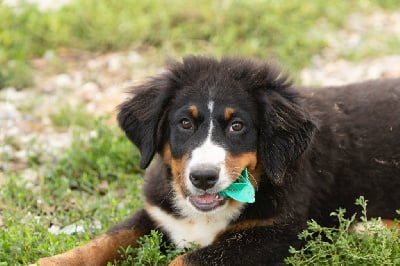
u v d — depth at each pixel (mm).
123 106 5777
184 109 5340
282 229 5359
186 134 5336
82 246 5547
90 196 6984
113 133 7871
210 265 5227
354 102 5941
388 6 13797
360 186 5785
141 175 7238
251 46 10750
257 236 5352
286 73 5699
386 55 11273
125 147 7477
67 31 11500
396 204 5867
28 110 9219
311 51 11156
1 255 5508
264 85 5453
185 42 11141
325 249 5230
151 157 5586
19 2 12242
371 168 5789
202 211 5270
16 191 6820
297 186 5477
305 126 5398
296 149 5367
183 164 5270
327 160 5707
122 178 7129
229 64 5535
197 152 5129
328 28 12203
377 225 5316
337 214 5379
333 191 5730
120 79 10281
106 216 6301
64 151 7664
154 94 5613
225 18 11586
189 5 11922
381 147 5797
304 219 5457
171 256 5457
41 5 12727
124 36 11352
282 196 5414
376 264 5152
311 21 12102
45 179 7242
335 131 5789
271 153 5336
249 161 5297
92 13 11883
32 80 10141
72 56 11086
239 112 5266
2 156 7820
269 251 5285
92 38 11367
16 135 8516
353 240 5340
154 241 5473
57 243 5703
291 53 10922
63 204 6695
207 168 5020
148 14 11977
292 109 5391
